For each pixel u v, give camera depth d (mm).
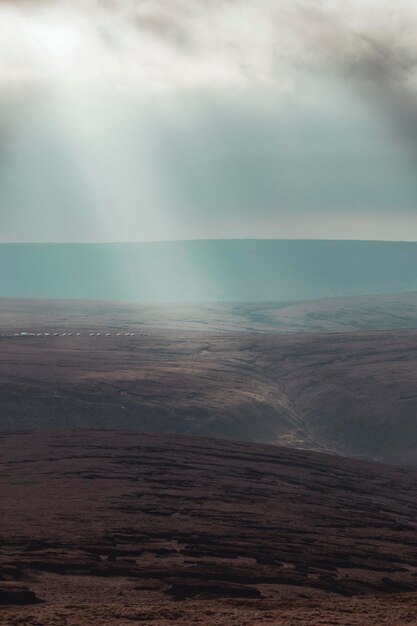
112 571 45688
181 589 42625
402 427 146875
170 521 64500
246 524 66375
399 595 47219
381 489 95812
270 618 36500
